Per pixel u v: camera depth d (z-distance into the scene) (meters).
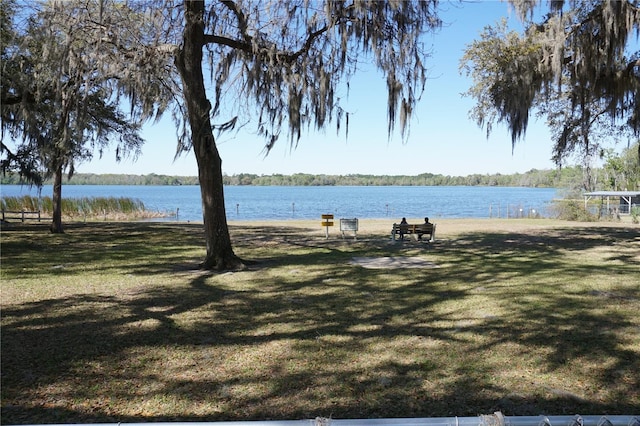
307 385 4.32
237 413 3.77
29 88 14.04
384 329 6.08
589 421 2.13
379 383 4.35
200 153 10.80
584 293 8.11
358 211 51.75
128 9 10.39
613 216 28.92
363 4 9.30
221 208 11.02
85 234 19.33
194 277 9.84
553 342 5.48
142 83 11.03
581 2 12.69
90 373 4.64
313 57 10.91
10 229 21.34
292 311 7.03
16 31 12.93
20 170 16.61
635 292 8.17
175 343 5.57
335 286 8.87
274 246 15.33
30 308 7.20
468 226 23.52
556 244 15.73
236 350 5.32
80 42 11.46
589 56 12.41
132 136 22.12
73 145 16.08
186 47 10.40
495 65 15.15
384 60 10.26
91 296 8.04
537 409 3.80
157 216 37.38
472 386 4.27
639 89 13.77
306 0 9.32
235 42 10.91
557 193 60.62
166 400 4.03
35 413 3.78
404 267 11.05
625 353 5.10
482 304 7.36
